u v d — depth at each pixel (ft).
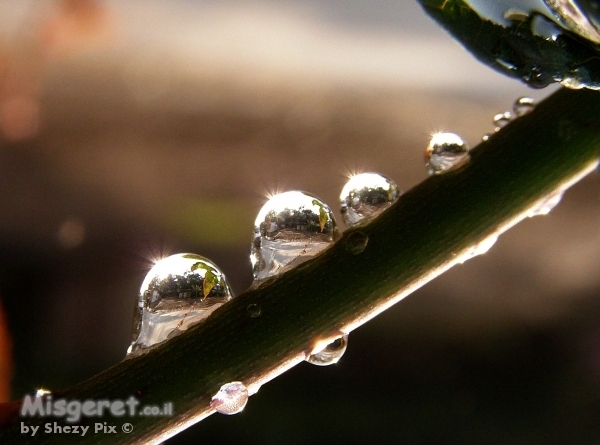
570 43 0.18
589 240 0.81
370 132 0.84
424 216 0.18
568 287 0.76
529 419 0.63
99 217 0.78
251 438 0.61
